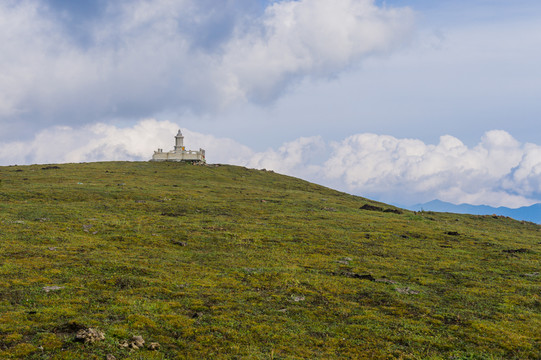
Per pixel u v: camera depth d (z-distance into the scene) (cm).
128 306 3222
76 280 3816
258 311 3391
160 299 3525
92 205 8162
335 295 3947
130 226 6525
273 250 5734
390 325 3216
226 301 3572
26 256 4481
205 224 7112
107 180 11969
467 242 6769
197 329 2889
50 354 2306
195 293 3731
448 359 2677
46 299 3253
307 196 11681
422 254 5850
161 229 6519
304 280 4347
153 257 4994
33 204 7912
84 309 3098
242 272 4569
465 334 3081
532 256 5869
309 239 6450
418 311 3572
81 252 4888
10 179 11325
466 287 4353
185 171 14712
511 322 3378
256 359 2481
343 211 9612
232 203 9488
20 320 2752
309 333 3011
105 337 2567
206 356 2497
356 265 5128
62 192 9319
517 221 10750
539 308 3750
